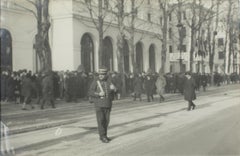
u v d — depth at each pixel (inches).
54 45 1373.0
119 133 519.2
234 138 462.9
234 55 3031.5
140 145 429.1
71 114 753.0
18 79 942.4
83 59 1421.0
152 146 421.7
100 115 451.8
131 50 1343.5
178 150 395.2
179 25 1614.2
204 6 2194.9
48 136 499.2
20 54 1191.6
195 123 609.3
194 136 482.3
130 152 390.9
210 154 372.2
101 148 415.5
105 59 1549.0
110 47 1588.3
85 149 410.9
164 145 425.7
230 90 1715.1
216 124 593.6
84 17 1398.9
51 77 859.4
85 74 1085.1
